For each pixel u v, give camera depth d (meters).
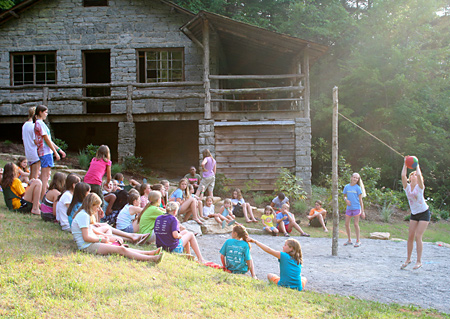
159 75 15.84
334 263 7.24
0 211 7.34
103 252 5.18
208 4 22.64
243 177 13.30
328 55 23.09
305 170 13.13
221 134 13.41
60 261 4.70
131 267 4.87
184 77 15.73
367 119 20.95
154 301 3.99
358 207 8.88
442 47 21.80
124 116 14.42
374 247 8.73
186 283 4.59
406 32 20.81
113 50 15.82
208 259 7.09
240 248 5.61
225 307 4.05
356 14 24.17
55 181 7.17
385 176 20.02
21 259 4.59
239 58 17.92
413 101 19.25
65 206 6.55
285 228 10.12
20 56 16.09
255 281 5.12
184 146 17.94
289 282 5.21
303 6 21.94
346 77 20.58
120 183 9.27
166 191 9.11
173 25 15.75
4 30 15.99
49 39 15.91
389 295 5.48
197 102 15.45
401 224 12.20
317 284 5.89
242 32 13.17
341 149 21.30
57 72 15.85
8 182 7.52
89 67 19.78
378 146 20.53
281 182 12.39
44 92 14.23
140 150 17.94
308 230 10.57
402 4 21.06
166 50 15.83
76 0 15.90
